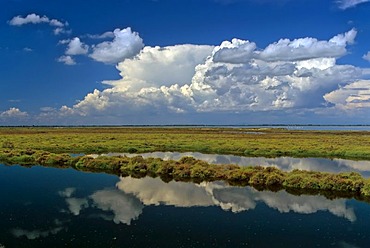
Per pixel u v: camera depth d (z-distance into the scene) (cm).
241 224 2144
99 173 3828
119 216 2267
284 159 5062
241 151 5912
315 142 7188
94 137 8062
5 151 5003
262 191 3031
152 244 1806
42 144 6194
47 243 1792
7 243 1786
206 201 2677
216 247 1786
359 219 2266
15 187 3088
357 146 6359
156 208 2470
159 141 7169
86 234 1933
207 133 11331
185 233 1977
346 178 3241
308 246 1820
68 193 2888
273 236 1952
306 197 2828
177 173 3675
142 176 3694
